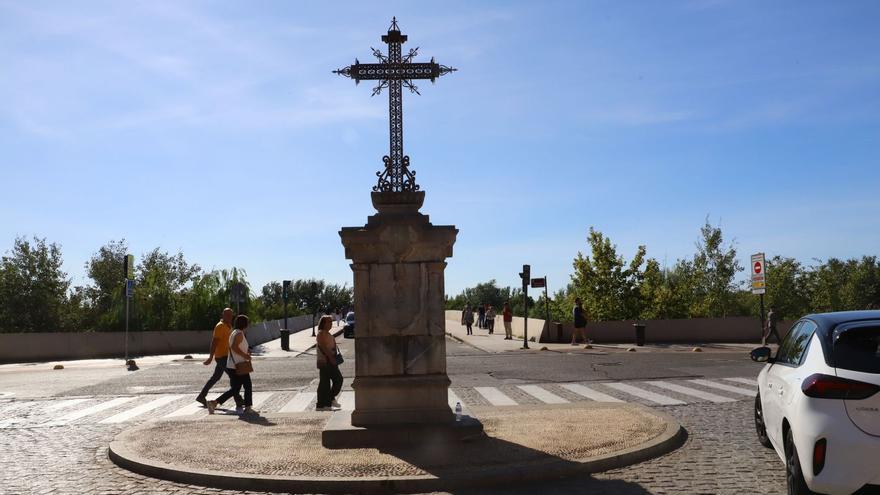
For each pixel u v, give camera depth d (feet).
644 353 91.35
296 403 52.49
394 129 36.83
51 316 139.95
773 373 27.89
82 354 111.14
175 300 132.57
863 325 22.44
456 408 36.58
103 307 168.66
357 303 34.99
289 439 35.45
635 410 41.73
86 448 37.14
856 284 192.95
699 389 55.11
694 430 38.09
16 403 55.57
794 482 22.63
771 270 164.25
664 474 28.84
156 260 192.24
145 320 126.11
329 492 27.37
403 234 34.88
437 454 31.35
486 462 29.71
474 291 305.32
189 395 58.65
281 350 114.83
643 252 138.51
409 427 33.63
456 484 27.43
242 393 58.59
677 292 139.23
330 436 33.40
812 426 20.97
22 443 38.93
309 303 305.73
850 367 21.25
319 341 46.98
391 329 34.81
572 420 38.58
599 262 138.51
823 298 178.40
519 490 27.07
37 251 141.28
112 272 185.37
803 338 25.84
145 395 59.31
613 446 32.17
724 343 108.99
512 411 42.27
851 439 20.25
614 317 136.67
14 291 138.31
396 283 35.09
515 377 65.98
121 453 33.01
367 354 34.73
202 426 39.78
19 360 107.14
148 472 30.58
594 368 72.49
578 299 109.29
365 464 29.78
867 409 20.39
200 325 128.88
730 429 38.11
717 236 145.38
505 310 130.00
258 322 145.18
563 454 30.83
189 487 28.66
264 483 27.91
